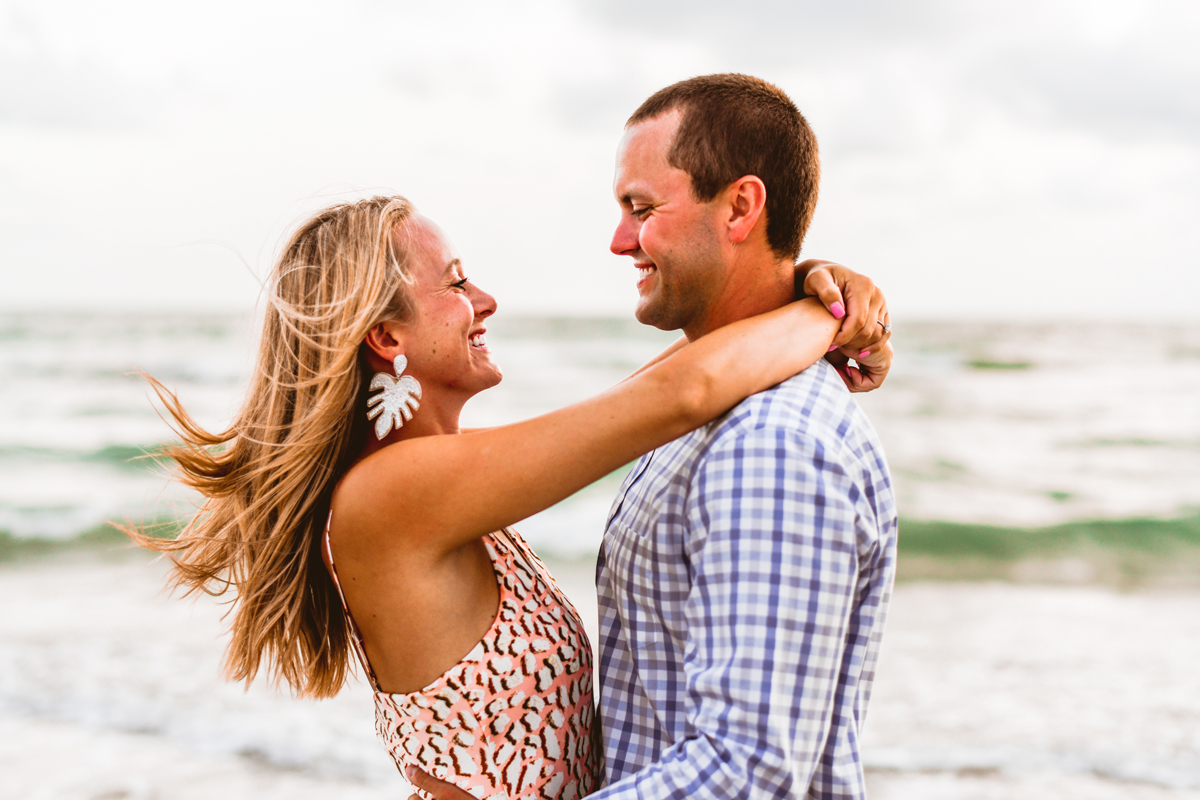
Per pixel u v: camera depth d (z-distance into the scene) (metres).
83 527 11.54
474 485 1.29
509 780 1.43
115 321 35.81
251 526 1.55
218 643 6.91
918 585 9.77
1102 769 4.73
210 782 4.54
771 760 1.13
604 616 1.52
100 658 6.52
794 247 1.55
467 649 1.41
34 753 4.86
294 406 1.52
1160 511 12.59
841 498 1.20
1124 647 7.12
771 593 1.16
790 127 1.48
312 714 5.44
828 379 1.40
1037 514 12.51
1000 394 21.17
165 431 17.03
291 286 1.50
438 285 1.51
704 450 1.31
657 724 1.42
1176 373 23.89
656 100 1.50
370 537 1.35
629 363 26.06
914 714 5.54
